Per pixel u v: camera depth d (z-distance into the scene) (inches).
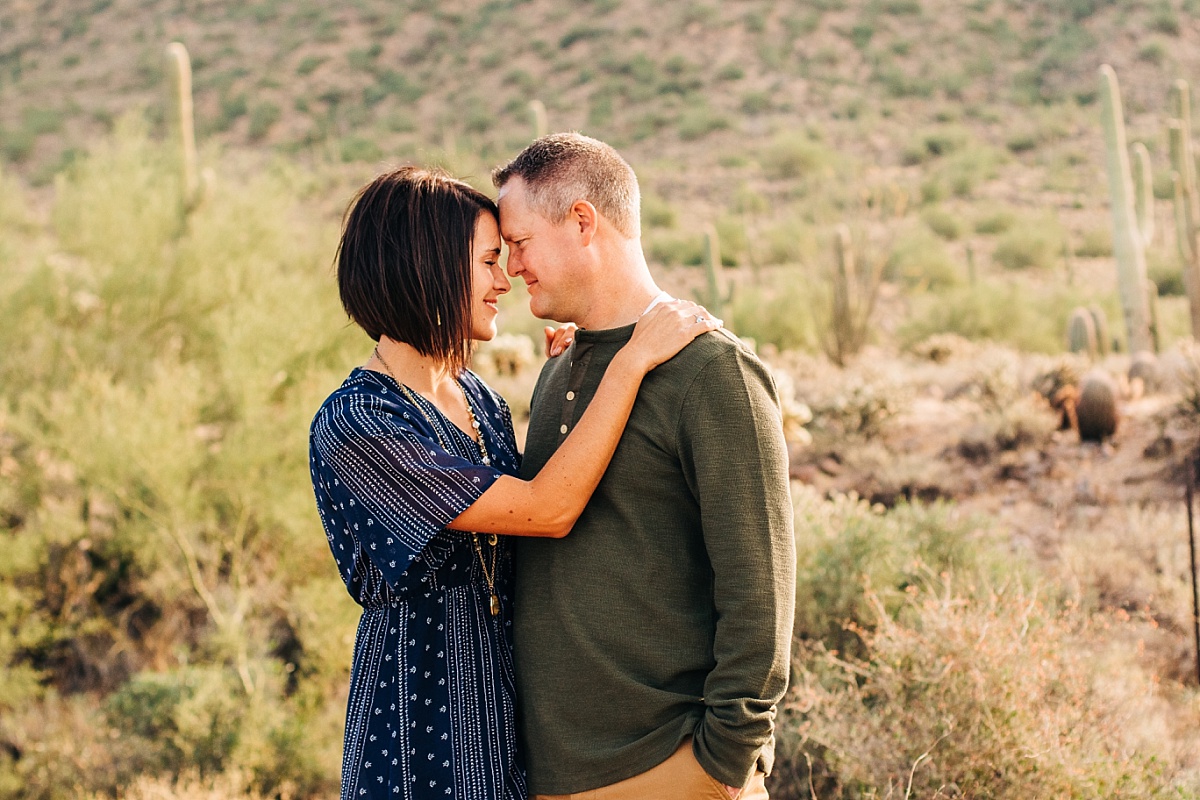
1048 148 1482.5
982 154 1427.2
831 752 137.1
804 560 180.5
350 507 83.7
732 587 77.2
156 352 301.1
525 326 581.6
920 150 1469.0
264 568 260.4
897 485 292.8
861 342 586.6
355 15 2267.5
